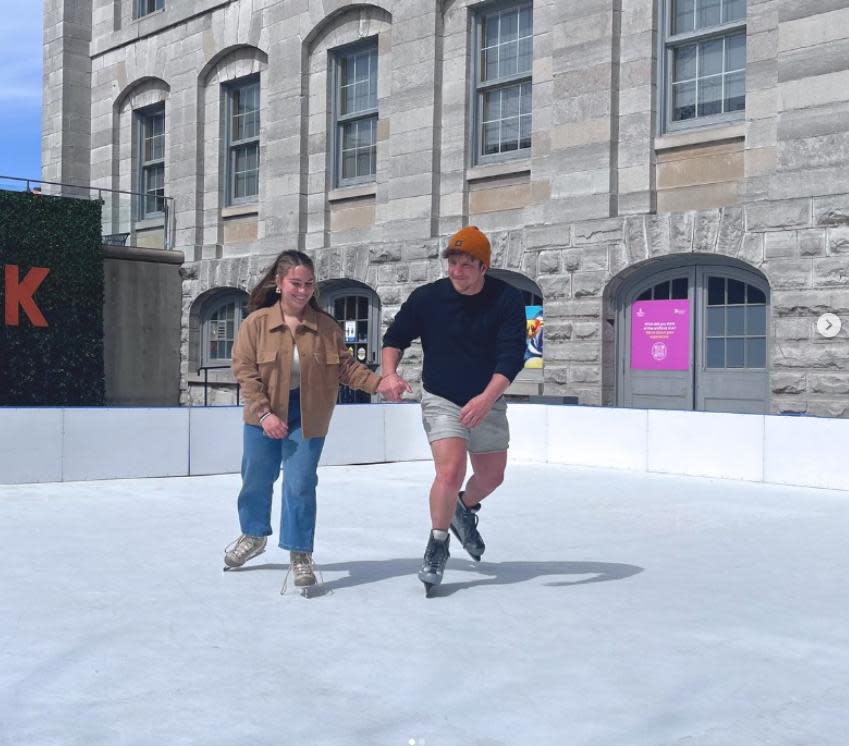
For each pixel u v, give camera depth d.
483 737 3.16
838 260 13.03
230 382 21.98
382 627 4.51
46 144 26.73
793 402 13.45
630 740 3.15
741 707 3.47
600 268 15.56
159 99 24.31
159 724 3.26
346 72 20.33
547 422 12.66
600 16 15.65
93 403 18.34
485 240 5.18
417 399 18.11
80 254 18.20
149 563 5.97
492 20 17.69
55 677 3.75
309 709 3.41
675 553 6.48
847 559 6.31
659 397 15.44
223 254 22.80
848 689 3.68
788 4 13.57
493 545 6.76
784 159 13.60
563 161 16.12
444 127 18.09
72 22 26.03
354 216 19.89
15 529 7.22
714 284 14.87
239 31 21.86
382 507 8.52
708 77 14.92
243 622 4.59
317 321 5.33
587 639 4.32
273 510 8.21
